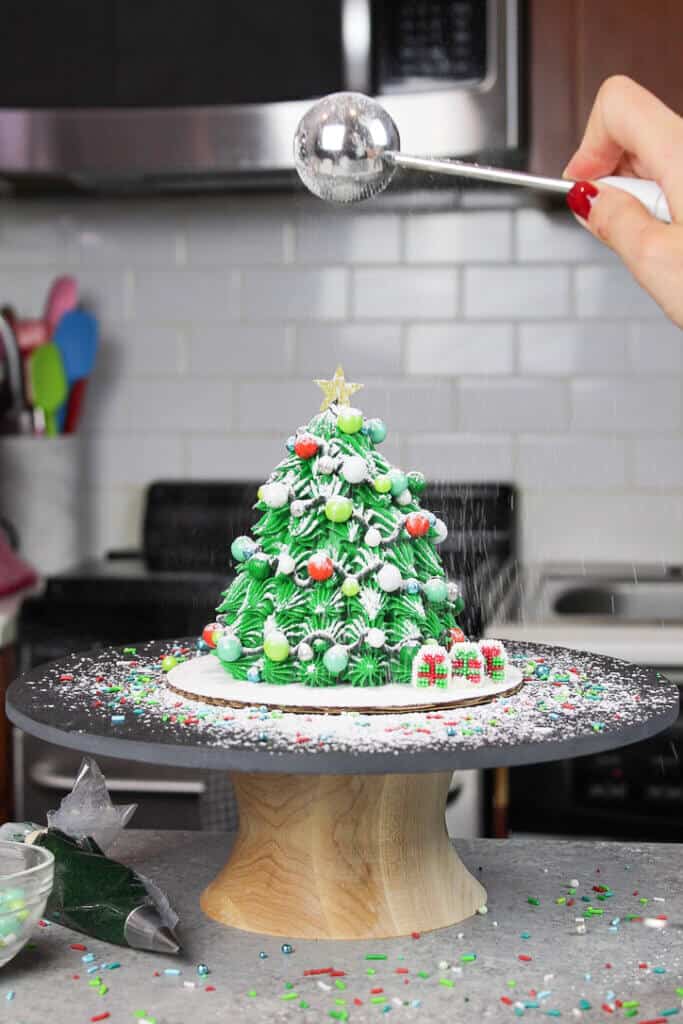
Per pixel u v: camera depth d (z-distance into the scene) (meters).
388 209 2.39
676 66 1.98
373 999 0.79
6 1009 0.77
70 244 2.48
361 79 1.93
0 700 1.93
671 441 2.37
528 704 0.92
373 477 1.00
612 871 1.03
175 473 2.48
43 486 2.40
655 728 0.87
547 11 2.00
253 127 1.97
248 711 0.89
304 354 2.44
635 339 2.36
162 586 2.00
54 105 2.02
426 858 0.93
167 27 1.98
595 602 2.21
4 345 2.40
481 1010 0.77
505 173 0.81
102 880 0.88
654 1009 0.77
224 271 2.45
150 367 2.48
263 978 0.82
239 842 0.96
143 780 1.82
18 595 2.17
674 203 0.74
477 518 2.37
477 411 2.40
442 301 2.40
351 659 0.95
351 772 0.76
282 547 0.99
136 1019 0.76
